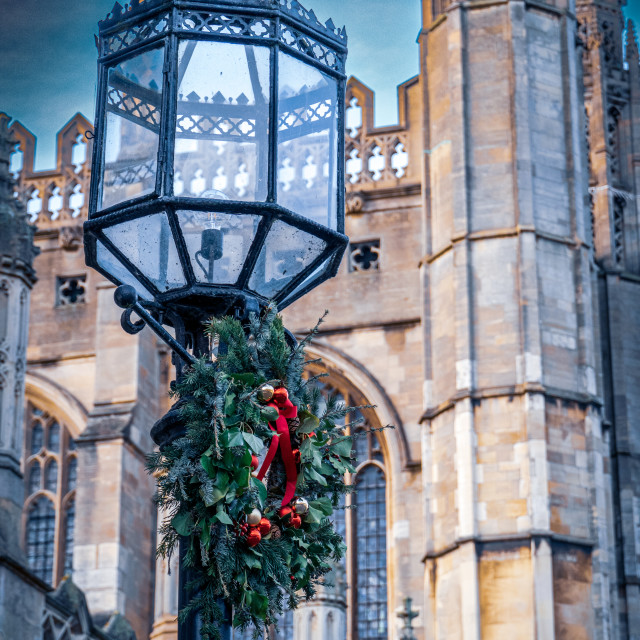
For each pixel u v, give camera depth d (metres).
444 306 41.44
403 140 46.88
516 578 37.38
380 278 45.50
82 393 46.22
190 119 11.78
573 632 36.97
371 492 43.97
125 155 11.84
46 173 48.72
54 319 47.09
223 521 10.33
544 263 40.84
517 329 39.91
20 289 34.69
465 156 42.12
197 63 11.81
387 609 42.66
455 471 39.06
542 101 42.72
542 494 37.97
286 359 11.11
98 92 12.18
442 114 43.50
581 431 39.22
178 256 11.36
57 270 47.59
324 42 12.40
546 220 41.44
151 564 44.44
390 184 46.22
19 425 33.44
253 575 10.65
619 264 47.56
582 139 43.78
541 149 42.19
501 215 41.41
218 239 11.43
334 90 12.42
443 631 38.28
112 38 12.23
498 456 38.69
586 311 40.72
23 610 31.58
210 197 11.41
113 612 41.97
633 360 45.72
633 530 43.69
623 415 44.94
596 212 47.41
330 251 11.80
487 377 39.69
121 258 11.58
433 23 44.62
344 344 45.03
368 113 47.41
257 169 11.67
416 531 42.50
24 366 34.22
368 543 43.56
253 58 11.86
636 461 44.50
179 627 10.67
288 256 11.69
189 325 11.72
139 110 11.84
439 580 38.94
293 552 10.98
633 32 50.00
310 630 37.06
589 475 38.78
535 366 39.41
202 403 10.73
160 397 46.44
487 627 37.19
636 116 49.03
